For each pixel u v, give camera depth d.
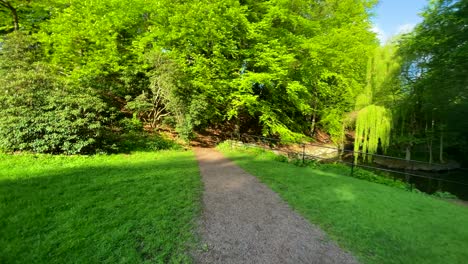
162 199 5.52
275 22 15.97
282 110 19.62
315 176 8.55
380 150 21.31
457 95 12.23
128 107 13.50
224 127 20.02
